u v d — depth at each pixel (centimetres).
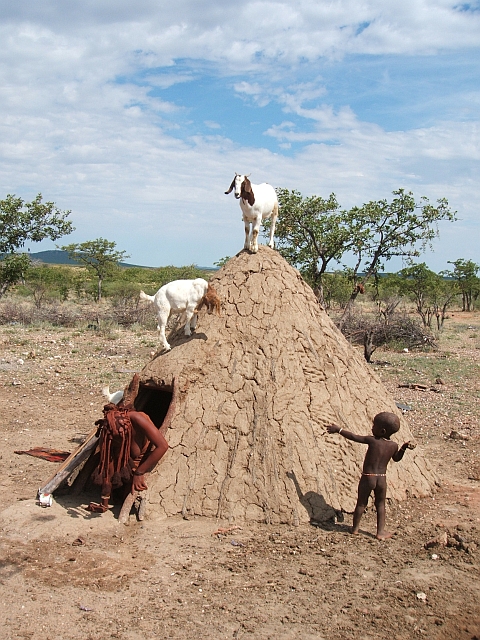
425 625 433
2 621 421
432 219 2114
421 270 3297
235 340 699
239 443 627
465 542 573
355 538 575
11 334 2142
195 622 425
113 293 3903
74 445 926
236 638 408
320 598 464
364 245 2138
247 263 760
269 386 661
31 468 802
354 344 2314
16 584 472
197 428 637
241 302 727
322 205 2109
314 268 2148
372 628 426
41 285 3794
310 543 558
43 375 1469
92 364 1631
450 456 918
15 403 1193
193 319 715
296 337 711
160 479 612
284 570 507
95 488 681
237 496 602
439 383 1545
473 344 2556
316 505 605
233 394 658
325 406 673
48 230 2400
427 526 615
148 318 2641
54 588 468
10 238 2355
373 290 3750
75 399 1249
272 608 447
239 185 727
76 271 4931
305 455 629
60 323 2552
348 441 661
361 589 481
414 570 518
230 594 466
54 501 642
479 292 4847
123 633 410
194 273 4172
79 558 517
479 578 509
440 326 3388
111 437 596
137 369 1574
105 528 577
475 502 695
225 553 534
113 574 492
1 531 571
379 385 784
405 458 727
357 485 637
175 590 470
